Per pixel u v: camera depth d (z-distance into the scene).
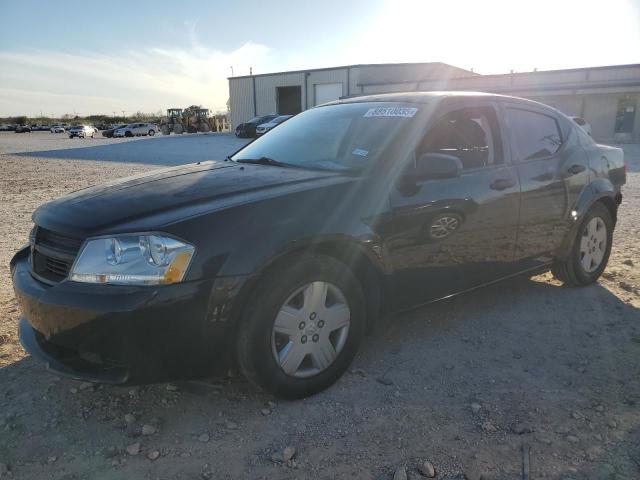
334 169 3.25
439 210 3.24
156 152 23.69
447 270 3.44
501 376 3.11
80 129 57.12
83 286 2.42
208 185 2.94
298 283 2.70
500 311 4.11
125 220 2.53
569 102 29.28
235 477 2.27
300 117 4.22
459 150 3.53
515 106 4.04
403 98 3.70
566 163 4.21
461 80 33.12
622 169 4.89
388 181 3.07
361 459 2.38
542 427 2.60
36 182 12.77
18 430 2.59
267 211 2.63
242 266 2.48
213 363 2.54
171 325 2.37
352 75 38.41
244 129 36.09
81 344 2.41
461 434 2.56
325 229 2.73
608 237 4.78
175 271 2.37
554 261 4.35
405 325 3.84
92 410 2.76
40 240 2.74
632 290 4.56
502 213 3.66
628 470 2.29
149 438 2.53
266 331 2.62
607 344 3.52
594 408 2.76
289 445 2.48
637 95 27.38
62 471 2.30
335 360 2.95
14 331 3.70
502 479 2.24
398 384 3.02
